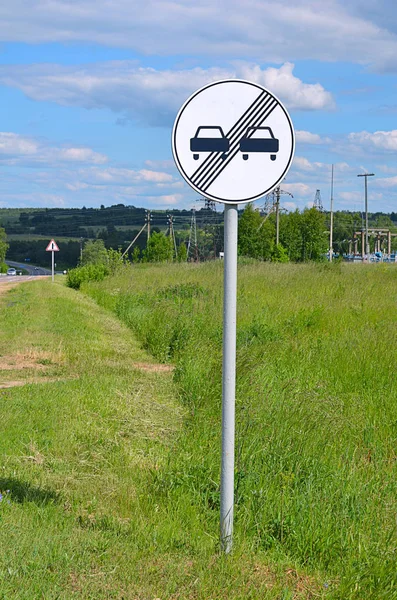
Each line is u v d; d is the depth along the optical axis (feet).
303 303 58.03
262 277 80.69
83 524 15.94
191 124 13.84
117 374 34.91
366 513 17.11
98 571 13.42
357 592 13.79
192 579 13.50
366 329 43.62
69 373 35.24
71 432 23.15
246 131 13.87
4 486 17.62
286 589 13.38
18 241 522.88
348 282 77.51
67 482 18.70
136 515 16.79
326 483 18.58
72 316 59.16
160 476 19.16
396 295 66.08
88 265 115.96
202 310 50.67
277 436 21.17
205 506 17.56
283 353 36.65
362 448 23.25
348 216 387.34
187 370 32.55
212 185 13.88
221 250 233.35
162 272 104.01
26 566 13.01
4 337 46.26
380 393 29.73
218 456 20.22
